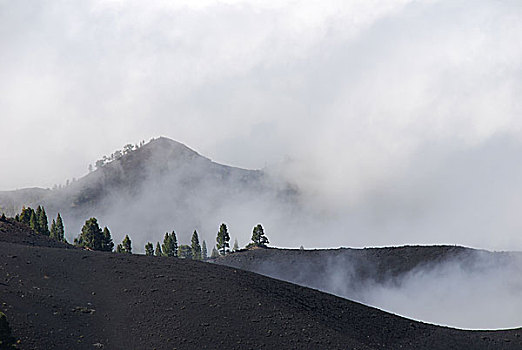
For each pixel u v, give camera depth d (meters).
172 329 72.38
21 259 84.56
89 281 83.12
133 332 70.88
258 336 75.19
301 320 83.25
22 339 61.19
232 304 82.44
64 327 67.50
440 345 90.00
